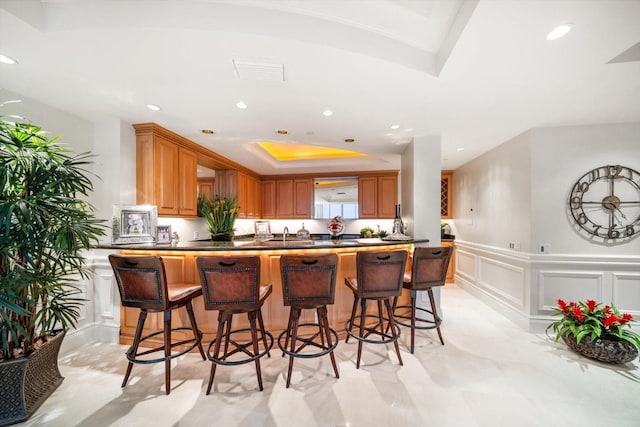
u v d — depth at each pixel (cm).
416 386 186
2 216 132
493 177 354
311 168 513
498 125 272
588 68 167
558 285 274
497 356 227
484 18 127
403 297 303
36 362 162
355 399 173
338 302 262
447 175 504
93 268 252
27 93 201
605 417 158
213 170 461
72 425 151
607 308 233
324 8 143
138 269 177
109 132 254
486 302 367
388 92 201
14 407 151
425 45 169
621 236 261
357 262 205
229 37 142
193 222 375
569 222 273
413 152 311
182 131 289
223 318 184
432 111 236
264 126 275
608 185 265
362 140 323
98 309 254
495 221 349
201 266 175
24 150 153
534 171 280
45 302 172
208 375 200
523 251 293
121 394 178
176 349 237
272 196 563
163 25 134
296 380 193
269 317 245
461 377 197
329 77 180
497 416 158
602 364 214
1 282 138
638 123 260
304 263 185
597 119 255
